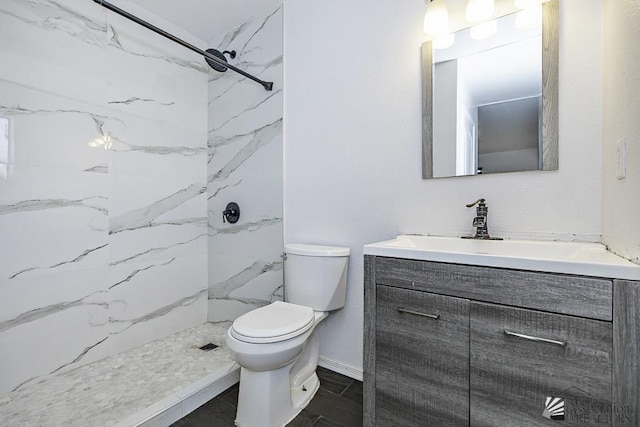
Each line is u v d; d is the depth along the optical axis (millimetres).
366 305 1206
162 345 2094
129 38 2039
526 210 1302
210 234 2496
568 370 826
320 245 1881
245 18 2219
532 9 1285
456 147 1460
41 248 1654
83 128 1821
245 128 2266
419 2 1560
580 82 1192
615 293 770
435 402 1043
